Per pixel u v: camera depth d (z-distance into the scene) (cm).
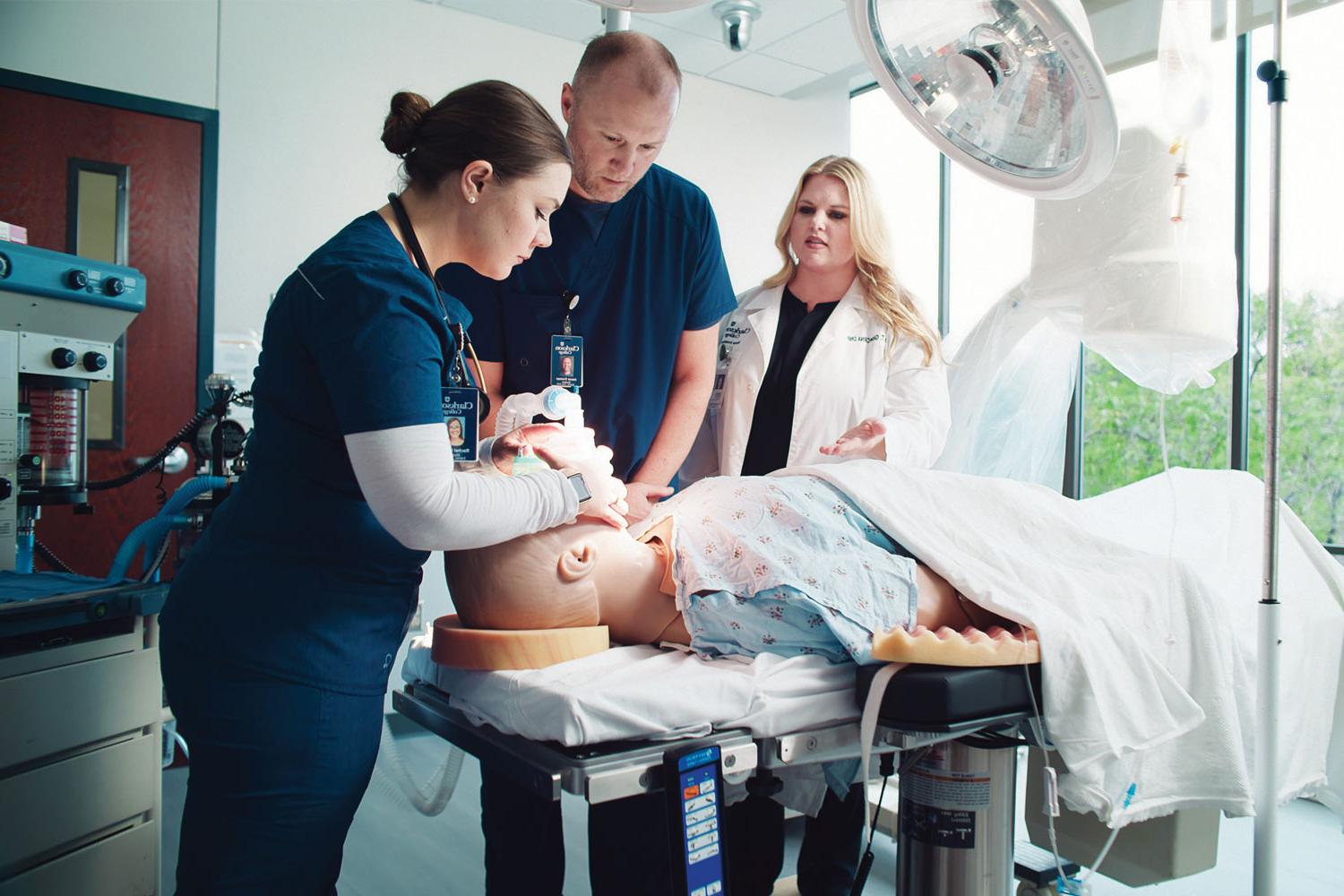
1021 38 132
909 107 148
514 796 167
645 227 196
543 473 121
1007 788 142
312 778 110
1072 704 131
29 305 185
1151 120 170
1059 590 148
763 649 135
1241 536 198
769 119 501
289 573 111
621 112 168
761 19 416
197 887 108
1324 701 183
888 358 238
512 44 424
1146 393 648
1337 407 499
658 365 201
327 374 104
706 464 256
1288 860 268
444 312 115
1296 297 507
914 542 148
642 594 141
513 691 116
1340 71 408
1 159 330
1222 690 151
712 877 107
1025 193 149
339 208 386
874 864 252
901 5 137
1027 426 238
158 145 354
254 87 369
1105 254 176
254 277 371
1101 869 188
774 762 119
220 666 109
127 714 166
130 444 352
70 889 157
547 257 192
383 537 115
